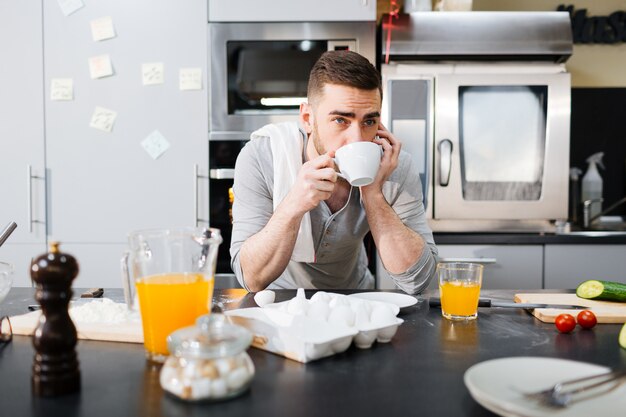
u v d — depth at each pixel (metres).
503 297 1.29
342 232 1.57
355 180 1.17
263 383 0.73
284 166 1.50
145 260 0.81
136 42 2.48
